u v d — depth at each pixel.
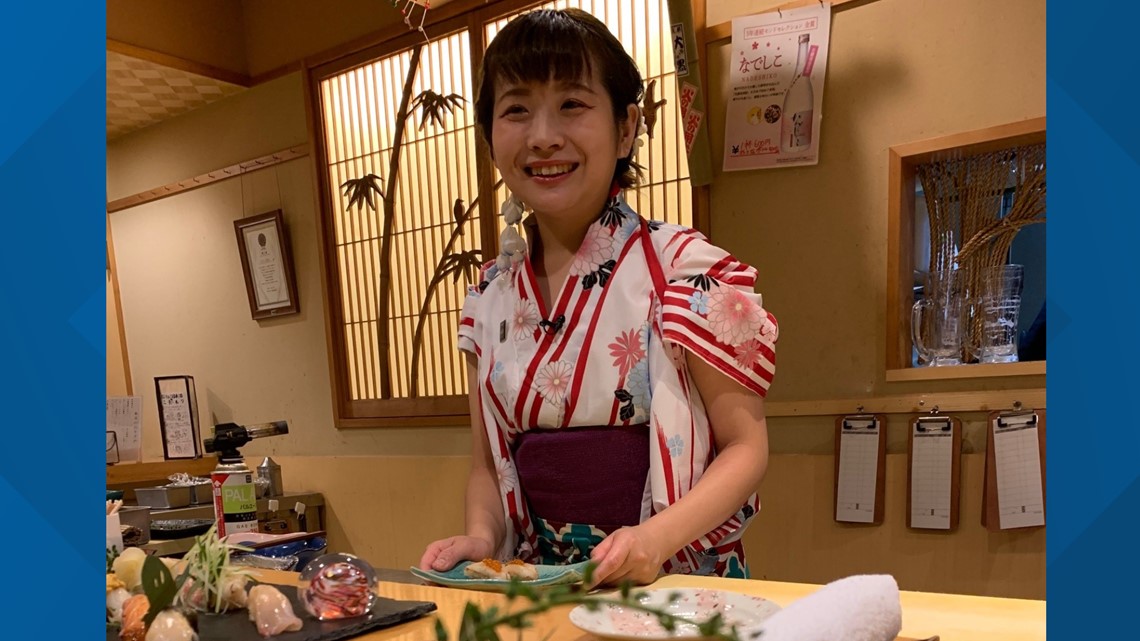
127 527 1.59
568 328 1.25
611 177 1.28
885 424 2.09
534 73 1.20
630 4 2.54
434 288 3.14
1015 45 1.92
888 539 2.08
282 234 3.54
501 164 1.28
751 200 2.29
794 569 2.21
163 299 4.05
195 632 0.73
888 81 2.09
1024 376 1.91
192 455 3.55
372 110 3.29
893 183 2.07
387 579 1.13
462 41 2.99
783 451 2.24
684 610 0.72
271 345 3.67
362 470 3.34
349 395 3.44
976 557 1.96
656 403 1.18
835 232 2.17
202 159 3.84
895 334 2.07
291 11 3.44
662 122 2.49
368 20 3.21
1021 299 2.05
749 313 1.19
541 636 0.68
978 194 2.03
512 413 1.29
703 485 1.12
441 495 3.11
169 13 3.31
